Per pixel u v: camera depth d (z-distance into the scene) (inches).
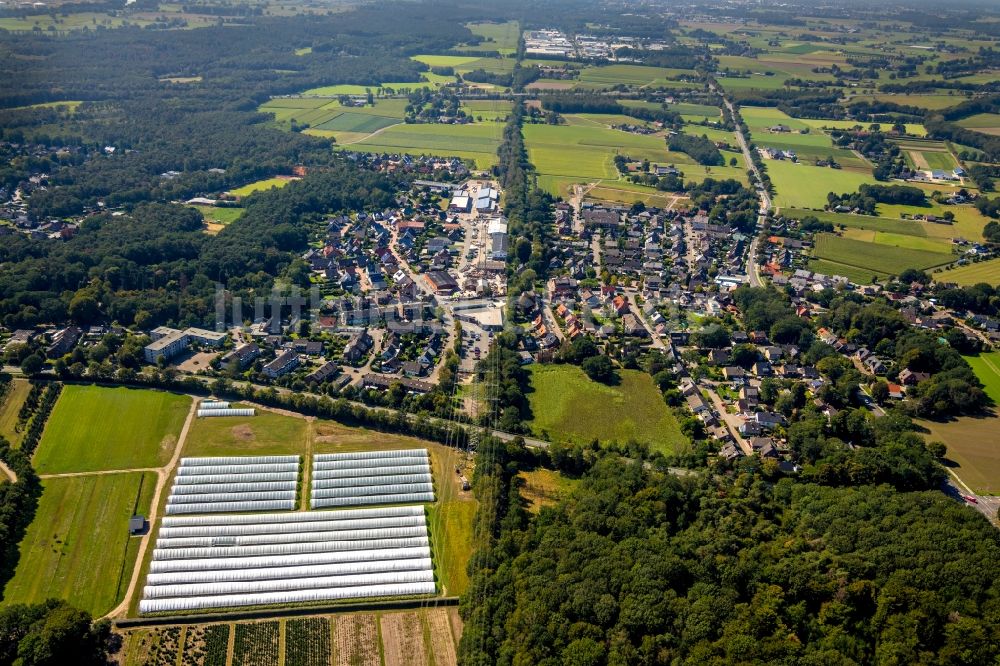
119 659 7623.0
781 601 7603.4
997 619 7062.0
